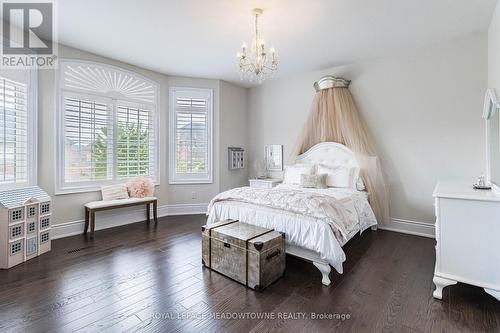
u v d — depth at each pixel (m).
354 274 2.39
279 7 2.50
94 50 3.55
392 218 3.72
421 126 3.46
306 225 2.28
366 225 3.28
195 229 3.79
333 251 2.12
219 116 4.88
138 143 4.25
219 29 2.96
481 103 3.06
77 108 3.53
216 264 2.42
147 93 4.35
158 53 3.66
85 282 2.21
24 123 2.97
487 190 2.12
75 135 3.52
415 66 3.49
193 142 4.80
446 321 1.70
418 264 2.59
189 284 2.19
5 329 1.60
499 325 1.66
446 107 3.28
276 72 4.50
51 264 2.56
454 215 1.94
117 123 3.99
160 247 3.06
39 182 3.14
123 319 1.71
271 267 2.19
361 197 3.33
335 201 2.55
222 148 4.95
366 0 2.39
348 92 3.99
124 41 3.28
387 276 2.34
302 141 4.37
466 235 1.90
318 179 3.63
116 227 3.88
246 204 2.79
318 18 2.71
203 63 4.05
